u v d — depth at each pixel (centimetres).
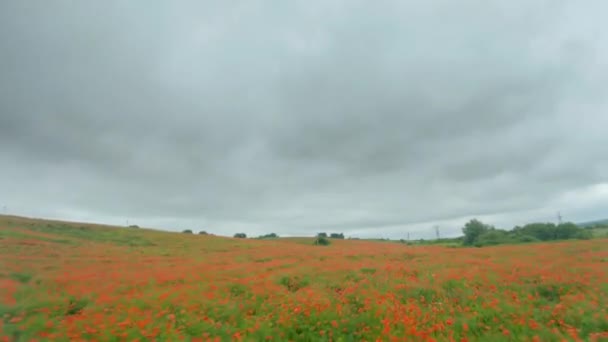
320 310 910
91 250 3025
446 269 1656
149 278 1515
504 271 1501
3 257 2158
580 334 700
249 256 2966
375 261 2320
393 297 1062
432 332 729
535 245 3372
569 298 956
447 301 1020
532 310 868
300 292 1212
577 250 2477
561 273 1339
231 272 1794
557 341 654
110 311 934
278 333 755
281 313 890
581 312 819
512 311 854
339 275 1633
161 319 846
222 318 898
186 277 1579
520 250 2747
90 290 1229
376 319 833
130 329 743
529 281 1271
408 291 1177
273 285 1362
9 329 753
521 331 721
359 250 3712
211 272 1778
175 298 1070
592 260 1792
